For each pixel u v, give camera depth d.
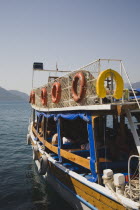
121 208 5.57
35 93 15.27
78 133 11.21
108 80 7.28
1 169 13.84
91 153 6.75
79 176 7.31
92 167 6.67
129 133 9.35
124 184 5.79
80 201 7.43
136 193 5.52
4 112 88.19
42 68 16.86
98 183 6.46
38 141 13.84
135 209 5.10
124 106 5.95
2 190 10.67
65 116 8.59
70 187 8.04
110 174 6.12
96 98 6.68
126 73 6.14
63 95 9.02
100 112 6.34
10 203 9.37
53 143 10.49
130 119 6.17
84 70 7.28
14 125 40.94
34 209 8.86
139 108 5.89
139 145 5.90
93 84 6.68
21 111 96.81
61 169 8.46
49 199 9.67
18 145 21.67
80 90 7.04
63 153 8.73
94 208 6.59
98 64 6.39
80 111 7.44
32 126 17.38
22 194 10.22
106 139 9.27
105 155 7.52
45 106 11.62
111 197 5.74
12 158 16.56
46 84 11.55
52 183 10.06
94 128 6.58
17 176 12.56
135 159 7.72
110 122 31.33
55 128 12.99
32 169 13.85
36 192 10.40
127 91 7.05
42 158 10.06
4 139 25.39
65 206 8.84
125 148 8.19
